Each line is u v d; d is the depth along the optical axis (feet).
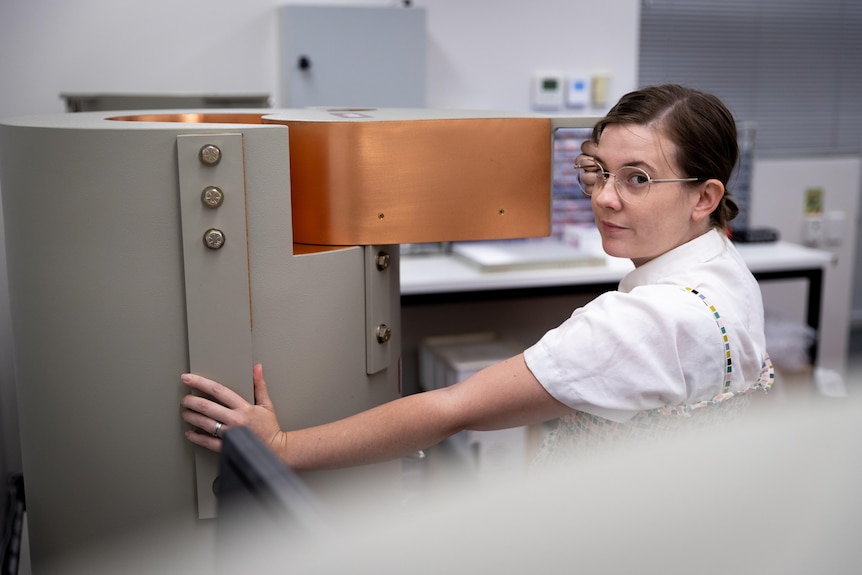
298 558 1.04
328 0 9.73
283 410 3.22
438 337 10.41
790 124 13.35
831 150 13.65
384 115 3.60
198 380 2.98
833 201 13.09
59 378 3.12
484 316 11.21
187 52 9.32
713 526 0.87
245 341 3.03
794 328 10.77
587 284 9.04
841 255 13.25
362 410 3.52
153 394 3.06
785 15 12.98
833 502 0.86
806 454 0.90
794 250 10.22
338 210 3.28
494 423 3.08
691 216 3.25
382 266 3.43
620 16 10.85
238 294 2.99
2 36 8.66
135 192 2.87
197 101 7.39
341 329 3.34
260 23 9.51
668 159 3.10
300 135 3.25
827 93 13.43
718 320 3.07
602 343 2.96
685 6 12.48
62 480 3.24
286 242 3.08
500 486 0.95
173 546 2.91
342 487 3.29
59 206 2.93
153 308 2.98
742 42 12.86
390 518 0.97
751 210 12.07
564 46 10.71
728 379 3.14
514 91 10.63
